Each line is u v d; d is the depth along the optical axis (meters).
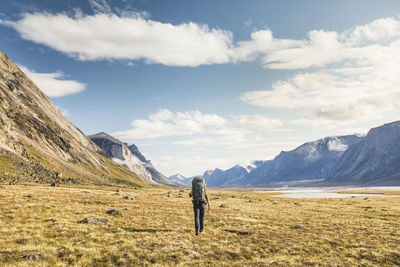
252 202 63.41
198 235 14.94
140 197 46.66
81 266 8.82
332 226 22.28
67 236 12.77
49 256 9.49
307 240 15.43
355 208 49.72
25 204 22.00
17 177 112.12
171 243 12.58
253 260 10.59
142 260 9.80
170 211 26.09
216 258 10.75
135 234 14.13
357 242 15.62
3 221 14.98
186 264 9.59
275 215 29.95
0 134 147.12
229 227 18.80
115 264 9.21
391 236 18.03
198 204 14.79
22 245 10.53
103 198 35.75
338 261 10.92
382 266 10.65
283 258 11.07
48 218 16.77
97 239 12.56
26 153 158.12
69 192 42.31
